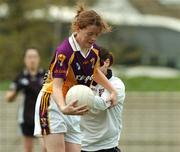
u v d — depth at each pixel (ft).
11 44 201.46
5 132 140.56
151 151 141.28
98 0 231.91
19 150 139.54
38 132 65.31
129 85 160.76
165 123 141.90
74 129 66.03
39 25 205.98
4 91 146.10
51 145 64.59
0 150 140.26
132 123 141.79
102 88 69.67
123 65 209.15
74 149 66.13
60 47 62.44
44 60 196.34
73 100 59.16
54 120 64.39
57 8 208.13
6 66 200.54
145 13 266.57
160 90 154.20
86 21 60.34
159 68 217.77
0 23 207.31
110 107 68.49
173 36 222.69
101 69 69.67
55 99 61.62
